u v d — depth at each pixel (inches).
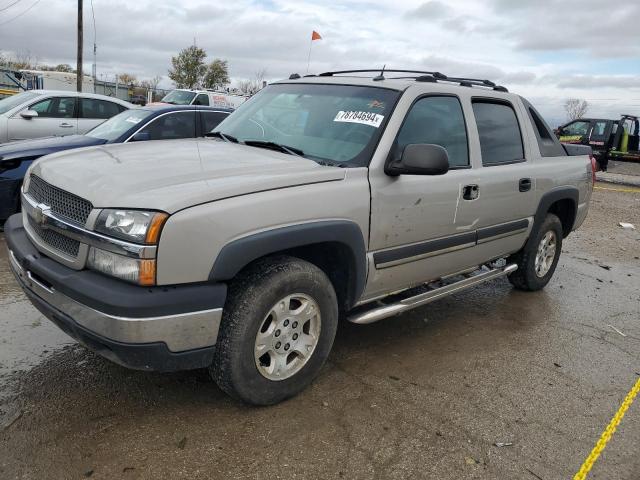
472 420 125.6
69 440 107.3
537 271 213.3
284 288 115.3
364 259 130.9
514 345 169.0
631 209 468.4
